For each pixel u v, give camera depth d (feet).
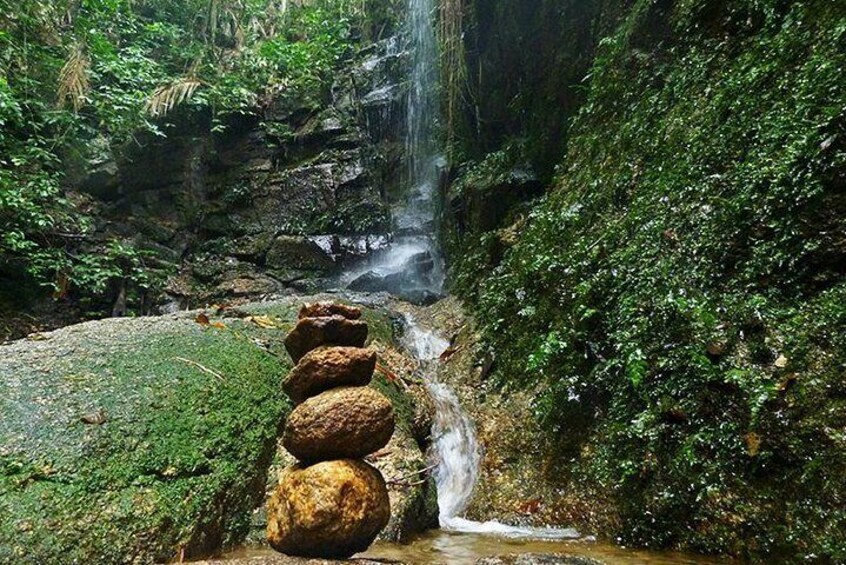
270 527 6.52
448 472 12.58
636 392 9.90
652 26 15.26
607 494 9.52
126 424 8.43
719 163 10.79
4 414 7.90
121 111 26.35
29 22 24.47
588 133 16.55
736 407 8.39
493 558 6.95
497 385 14.11
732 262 9.62
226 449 9.14
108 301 24.17
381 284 25.96
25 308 21.59
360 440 6.44
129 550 7.01
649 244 11.32
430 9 29.37
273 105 34.68
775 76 10.50
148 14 33.91
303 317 7.70
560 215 15.34
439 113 28.50
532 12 21.17
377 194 32.71
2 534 6.31
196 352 11.27
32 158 22.44
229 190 31.50
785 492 7.46
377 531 6.41
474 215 22.24
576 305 12.23
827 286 8.38
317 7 40.06
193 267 28.43
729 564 7.57
